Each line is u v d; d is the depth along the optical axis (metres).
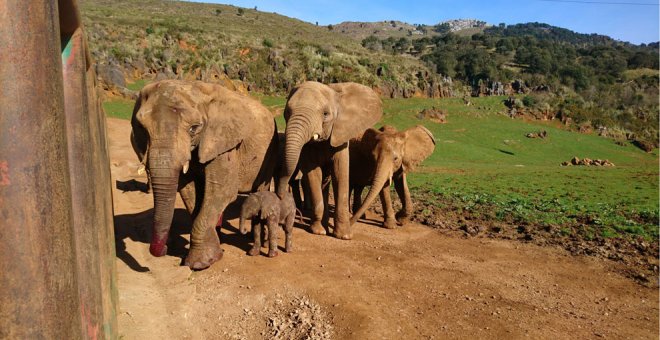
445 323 6.12
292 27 150.50
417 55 182.12
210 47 82.94
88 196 2.67
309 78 84.94
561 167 47.81
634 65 175.88
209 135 7.16
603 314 6.80
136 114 6.68
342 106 9.89
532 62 143.00
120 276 6.73
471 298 7.07
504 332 5.95
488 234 11.50
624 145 80.00
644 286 8.05
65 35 2.58
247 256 8.23
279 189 8.80
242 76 78.50
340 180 10.00
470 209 15.20
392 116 76.94
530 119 89.94
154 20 101.44
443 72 121.38
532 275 8.39
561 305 7.04
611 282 8.20
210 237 7.68
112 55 64.56
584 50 198.25
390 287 7.29
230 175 7.72
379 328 5.81
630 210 16.86
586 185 28.27
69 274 1.66
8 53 1.48
